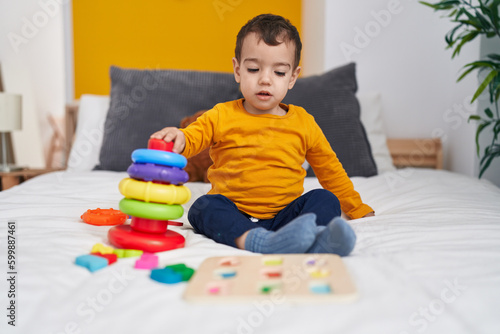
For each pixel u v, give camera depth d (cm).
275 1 316
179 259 81
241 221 94
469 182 177
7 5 325
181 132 104
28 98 349
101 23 312
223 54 315
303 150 118
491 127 222
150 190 88
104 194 154
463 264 76
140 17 312
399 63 257
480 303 60
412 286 65
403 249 86
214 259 76
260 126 114
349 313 56
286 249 81
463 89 233
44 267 72
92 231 105
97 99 241
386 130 261
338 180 125
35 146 360
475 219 115
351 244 80
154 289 65
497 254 81
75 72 315
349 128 201
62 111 423
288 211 109
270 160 113
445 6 196
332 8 255
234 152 114
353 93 216
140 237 87
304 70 315
